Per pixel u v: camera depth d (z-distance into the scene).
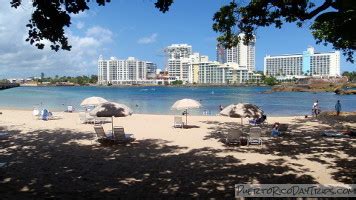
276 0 10.37
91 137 19.09
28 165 12.45
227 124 25.73
